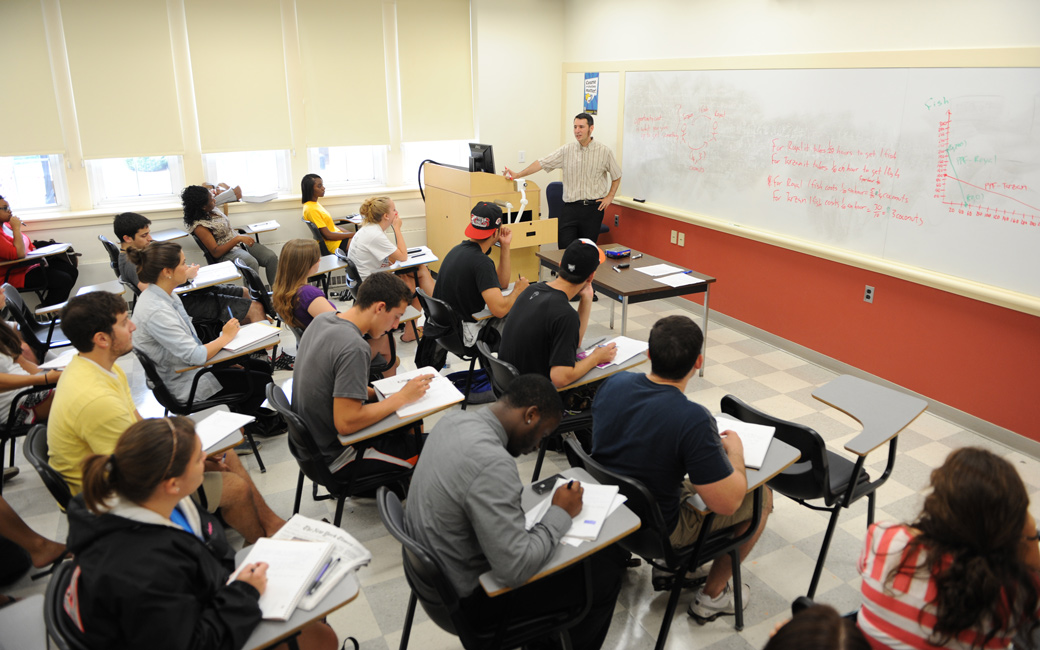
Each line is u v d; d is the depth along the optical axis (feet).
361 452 7.74
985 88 10.61
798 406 12.46
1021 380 10.81
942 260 11.69
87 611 4.26
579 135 17.85
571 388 8.68
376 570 8.09
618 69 19.19
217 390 10.02
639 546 6.65
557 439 10.55
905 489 9.86
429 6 20.34
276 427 11.39
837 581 7.99
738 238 16.02
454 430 5.34
